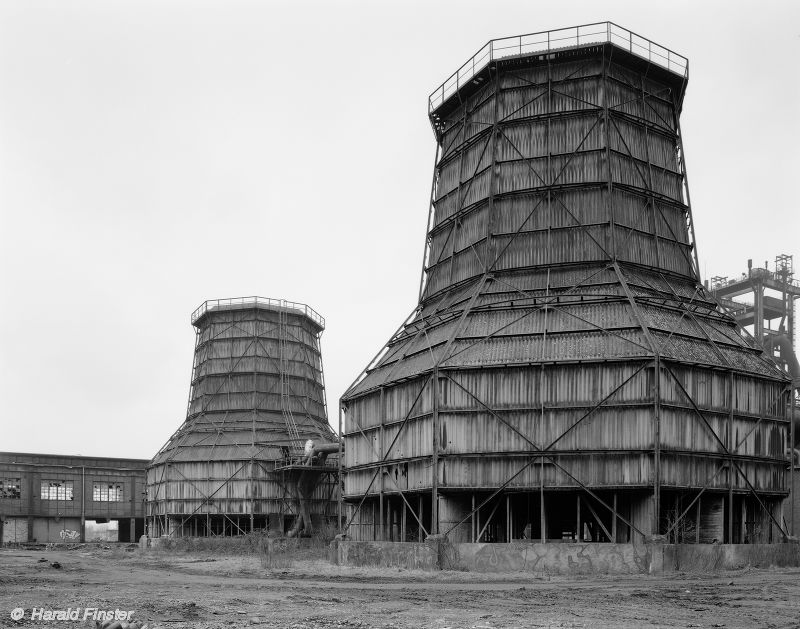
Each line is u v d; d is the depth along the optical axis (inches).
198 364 3629.4
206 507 3206.2
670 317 1827.0
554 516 1883.6
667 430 1637.6
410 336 2122.3
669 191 2085.4
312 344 3767.2
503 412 1721.2
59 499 3804.1
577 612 992.9
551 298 1856.5
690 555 1599.4
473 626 872.9
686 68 2150.6
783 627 871.7
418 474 1820.9
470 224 2114.9
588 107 2005.4
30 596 1194.0
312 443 3036.4
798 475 2358.5
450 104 2298.2
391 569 1732.3
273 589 1337.4
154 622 918.4
